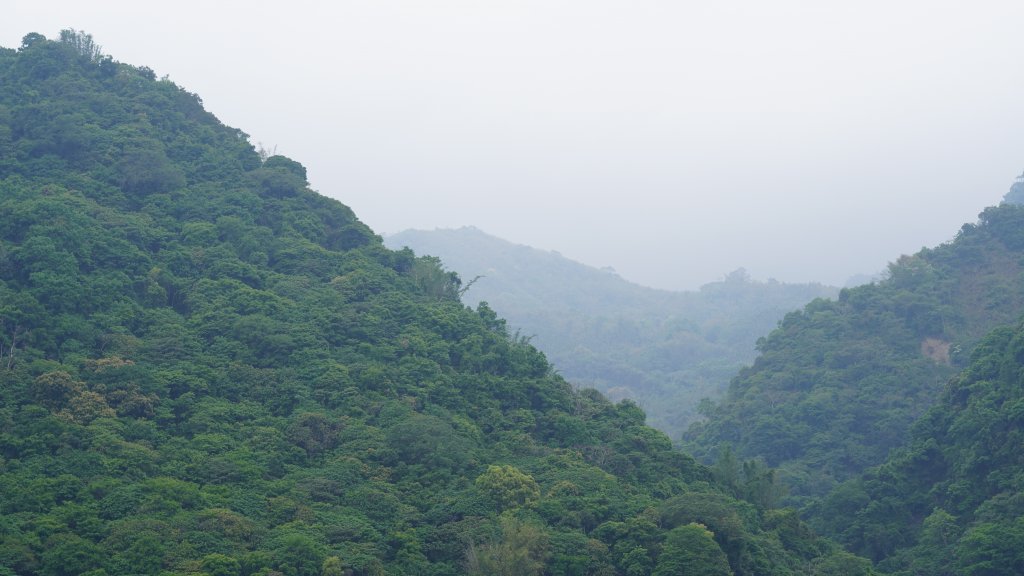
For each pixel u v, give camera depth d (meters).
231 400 76.62
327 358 82.56
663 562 63.66
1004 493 86.69
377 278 97.56
